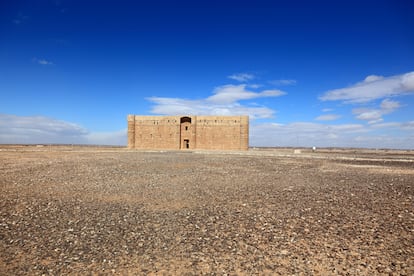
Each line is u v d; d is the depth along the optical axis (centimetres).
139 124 7112
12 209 1058
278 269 580
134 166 2661
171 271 573
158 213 1020
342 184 1714
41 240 741
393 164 3381
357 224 882
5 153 4600
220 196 1330
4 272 563
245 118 6662
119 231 816
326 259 624
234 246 705
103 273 564
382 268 577
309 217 965
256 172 2356
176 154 4631
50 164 2764
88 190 1465
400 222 900
